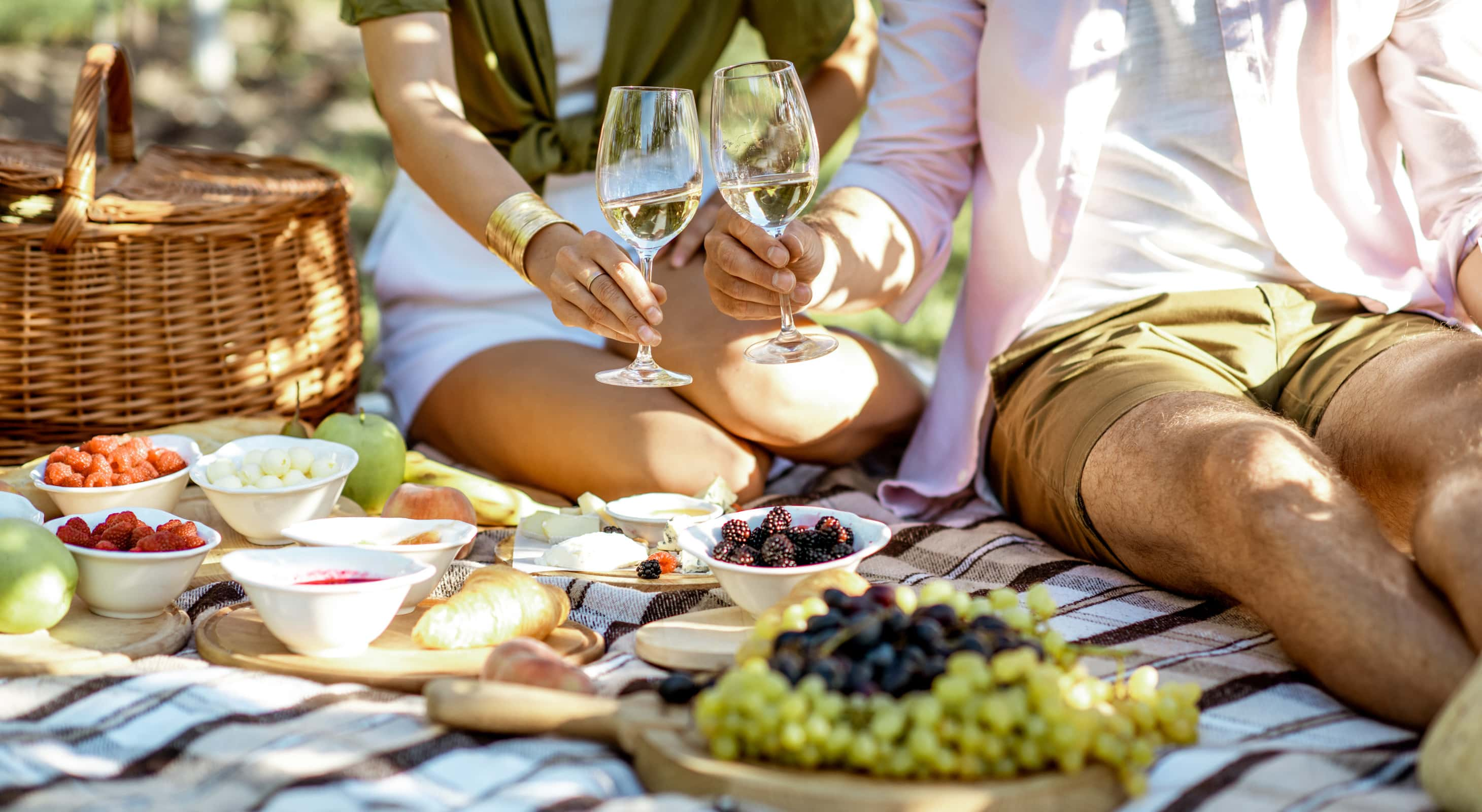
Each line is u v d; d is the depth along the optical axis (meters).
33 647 1.60
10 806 1.21
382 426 2.28
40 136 7.52
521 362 2.57
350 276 2.80
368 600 1.53
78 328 2.36
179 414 2.47
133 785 1.28
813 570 1.63
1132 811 1.21
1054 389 2.12
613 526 2.11
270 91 8.55
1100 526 1.92
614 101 1.80
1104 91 2.14
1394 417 1.72
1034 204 2.22
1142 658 1.60
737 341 2.39
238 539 2.03
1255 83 2.06
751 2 2.80
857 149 2.52
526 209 2.08
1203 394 1.82
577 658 1.60
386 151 7.52
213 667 1.58
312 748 1.33
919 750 1.16
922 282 2.55
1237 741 1.37
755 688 1.20
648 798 1.19
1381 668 1.35
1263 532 1.47
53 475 1.94
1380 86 2.16
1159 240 2.17
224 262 2.48
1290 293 2.12
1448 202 2.09
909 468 2.53
